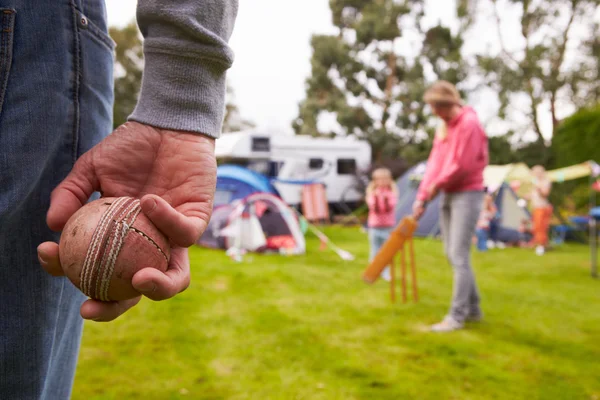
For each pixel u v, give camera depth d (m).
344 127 20.62
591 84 18.55
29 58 0.74
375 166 14.51
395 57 20.75
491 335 3.42
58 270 0.63
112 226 0.58
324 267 6.20
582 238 10.76
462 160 3.33
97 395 2.28
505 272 6.31
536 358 2.98
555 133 17.42
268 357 2.87
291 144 13.70
